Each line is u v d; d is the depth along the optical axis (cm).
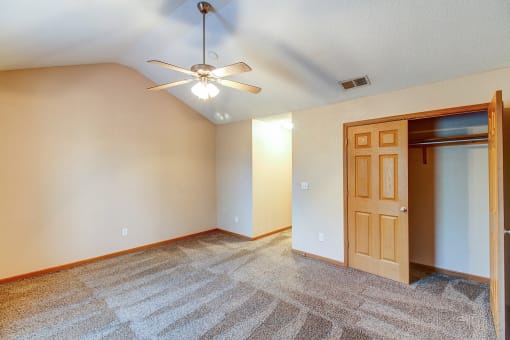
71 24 219
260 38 265
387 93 305
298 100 361
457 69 248
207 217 518
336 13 217
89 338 201
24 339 200
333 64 277
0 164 291
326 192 361
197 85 233
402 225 294
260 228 485
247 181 476
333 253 355
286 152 540
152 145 429
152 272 327
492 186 219
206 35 278
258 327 214
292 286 287
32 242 312
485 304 246
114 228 384
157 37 298
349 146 337
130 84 400
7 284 291
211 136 524
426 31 215
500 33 203
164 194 446
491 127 221
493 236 215
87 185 357
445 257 317
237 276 315
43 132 320
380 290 277
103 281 301
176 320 225
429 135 332
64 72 336
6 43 219
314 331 209
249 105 414
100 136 369
